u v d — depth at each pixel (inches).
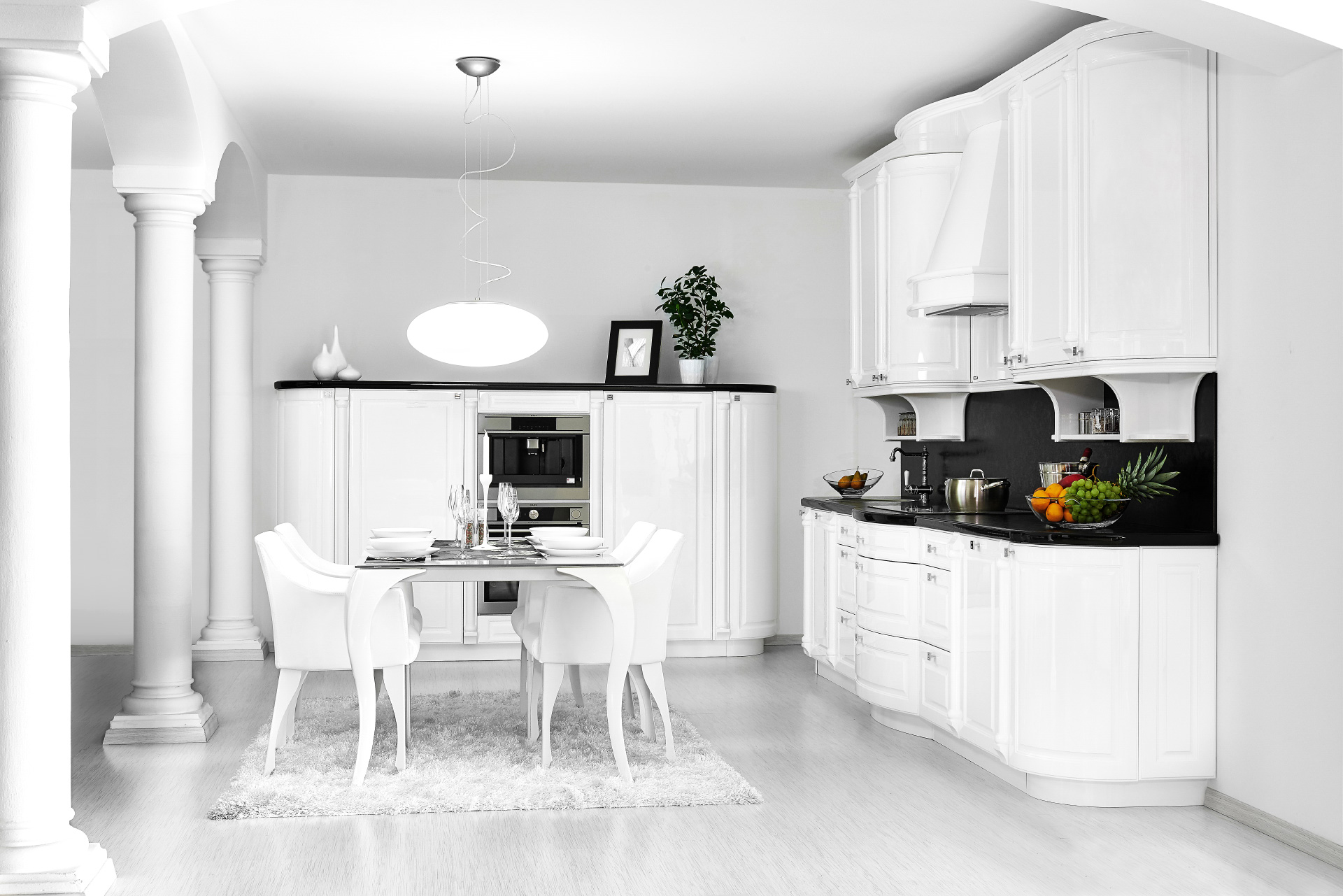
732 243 305.0
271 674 255.0
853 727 211.3
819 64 206.5
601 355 299.1
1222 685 162.1
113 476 285.4
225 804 158.9
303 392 270.5
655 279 301.9
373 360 291.3
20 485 125.1
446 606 274.2
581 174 290.2
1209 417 165.8
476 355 180.5
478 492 275.0
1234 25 138.5
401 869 137.4
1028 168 186.7
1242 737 158.1
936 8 179.6
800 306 308.0
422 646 274.7
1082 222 170.9
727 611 284.7
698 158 273.9
